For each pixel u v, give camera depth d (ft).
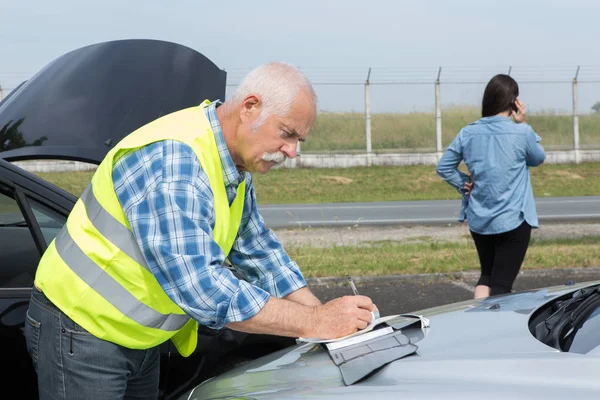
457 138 15.75
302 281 8.77
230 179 7.41
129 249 7.16
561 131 83.51
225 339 10.87
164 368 10.55
